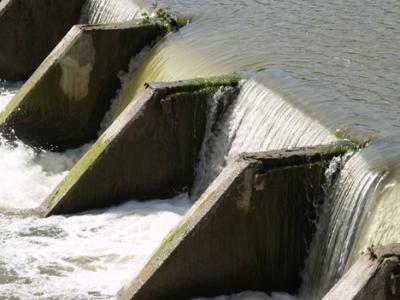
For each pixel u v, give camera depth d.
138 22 28.66
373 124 20.84
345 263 18.61
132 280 19.89
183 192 24.42
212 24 28.92
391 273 16.08
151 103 23.62
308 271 19.91
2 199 25.11
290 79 23.44
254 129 22.75
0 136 27.81
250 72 24.25
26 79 34.25
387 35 27.42
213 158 23.81
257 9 30.39
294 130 21.59
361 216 18.52
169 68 26.84
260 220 19.81
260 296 20.03
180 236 19.66
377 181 18.52
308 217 19.89
